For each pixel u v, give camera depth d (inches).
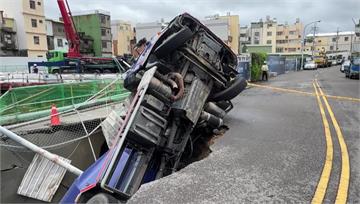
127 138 207.2
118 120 268.5
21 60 1658.5
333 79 962.1
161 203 144.0
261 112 365.4
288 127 286.0
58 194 253.1
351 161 193.6
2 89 628.7
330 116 335.9
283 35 4126.5
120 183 193.0
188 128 235.6
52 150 285.0
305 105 418.0
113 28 3129.9
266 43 4153.5
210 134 275.6
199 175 175.2
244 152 214.5
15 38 2132.1
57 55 1069.8
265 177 170.9
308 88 661.9
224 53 262.8
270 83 804.0
